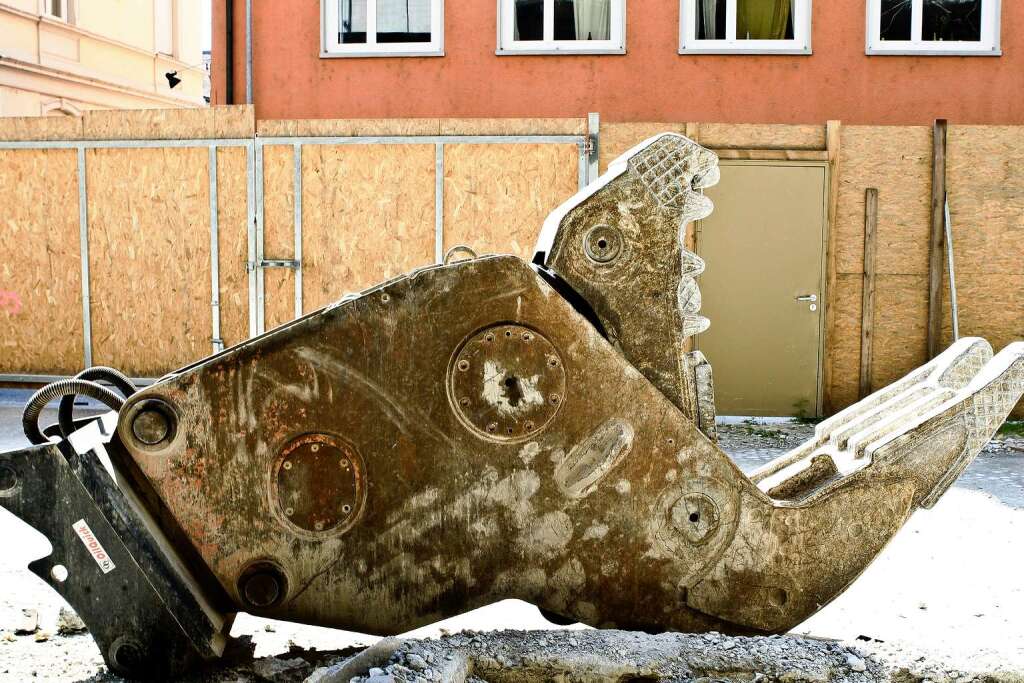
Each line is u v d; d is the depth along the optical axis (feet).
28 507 7.93
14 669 8.52
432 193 26.11
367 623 8.34
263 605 8.20
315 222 26.48
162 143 26.94
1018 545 13.34
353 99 32.78
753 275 26.20
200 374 8.00
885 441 8.86
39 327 27.99
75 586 7.98
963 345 10.62
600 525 8.39
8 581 11.28
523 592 8.41
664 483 8.44
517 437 8.24
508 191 25.94
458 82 32.45
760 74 31.76
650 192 8.73
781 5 32.07
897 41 31.78
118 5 61.00
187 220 27.07
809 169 25.91
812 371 26.25
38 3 52.29
